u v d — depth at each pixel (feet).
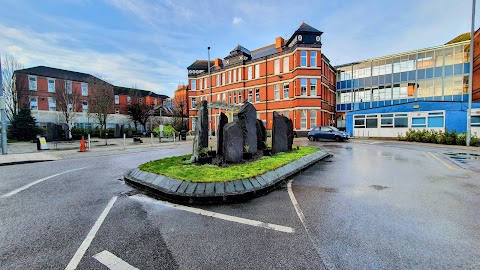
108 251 9.51
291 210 13.93
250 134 30.27
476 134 58.75
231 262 8.71
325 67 98.78
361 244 9.89
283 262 8.68
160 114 138.92
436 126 68.85
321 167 27.32
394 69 98.73
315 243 10.03
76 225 11.96
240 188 16.57
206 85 134.00
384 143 62.28
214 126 118.52
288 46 100.83
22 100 107.24
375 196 16.34
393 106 76.95
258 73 108.68
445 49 87.76
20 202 15.51
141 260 8.87
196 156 24.94
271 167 21.91
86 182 20.95
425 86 91.66
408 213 13.16
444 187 18.40
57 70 133.80
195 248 9.71
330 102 106.93
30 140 84.99
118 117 133.49
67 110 107.76
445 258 8.79
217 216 13.12
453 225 11.59
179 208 14.38
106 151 46.96
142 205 14.92
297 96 89.56
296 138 84.17
